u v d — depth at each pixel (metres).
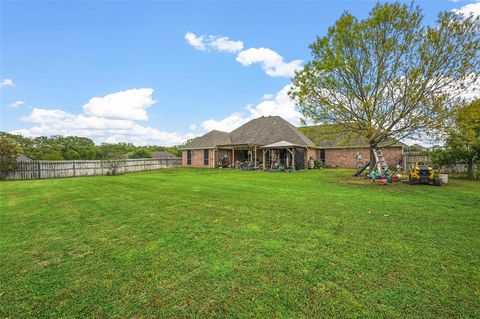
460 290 2.79
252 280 3.05
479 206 7.07
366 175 15.72
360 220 5.61
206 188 11.12
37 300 2.72
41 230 5.18
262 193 9.53
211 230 4.97
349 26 13.59
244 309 2.50
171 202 7.89
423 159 19.11
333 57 13.86
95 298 2.74
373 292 2.76
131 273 3.28
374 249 3.94
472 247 4.01
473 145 14.10
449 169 17.28
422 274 3.15
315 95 14.42
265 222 5.50
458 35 11.71
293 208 6.84
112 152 25.19
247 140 29.59
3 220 6.01
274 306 2.54
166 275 3.21
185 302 2.64
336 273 3.19
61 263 3.61
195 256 3.76
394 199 8.18
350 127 14.50
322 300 2.62
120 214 6.44
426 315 2.38
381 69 13.16
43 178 20.00
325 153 29.48
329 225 5.24
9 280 3.15
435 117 12.05
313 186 11.70
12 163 18.73
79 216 6.32
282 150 26.75
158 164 30.00
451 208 6.82
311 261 3.54
